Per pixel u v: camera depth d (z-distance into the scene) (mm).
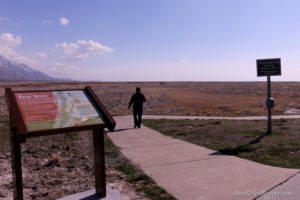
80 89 4984
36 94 4422
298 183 4980
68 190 5090
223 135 10188
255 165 6289
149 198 4617
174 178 5547
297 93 52750
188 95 49000
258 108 26781
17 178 4102
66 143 9406
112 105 29359
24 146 8844
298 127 11516
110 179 5621
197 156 7254
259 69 10469
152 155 7445
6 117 17969
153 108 26984
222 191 4781
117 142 9242
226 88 77312
